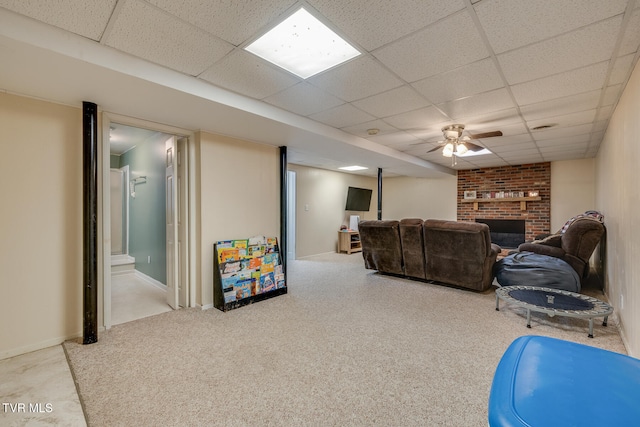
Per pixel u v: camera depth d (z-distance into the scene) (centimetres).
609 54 194
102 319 267
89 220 238
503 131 383
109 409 163
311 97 270
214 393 177
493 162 625
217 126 314
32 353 225
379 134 403
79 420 154
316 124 344
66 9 149
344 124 354
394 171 709
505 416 60
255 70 218
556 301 286
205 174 330
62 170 243
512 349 83
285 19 160
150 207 436
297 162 609
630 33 169
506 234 672
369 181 877
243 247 350
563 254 390
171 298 337
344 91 256
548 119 333
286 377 193
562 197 602
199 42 181
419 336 255
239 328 273
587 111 306
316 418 156
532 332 262
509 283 367
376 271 520
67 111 245
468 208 732
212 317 301
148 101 241
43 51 165
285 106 293
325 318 297
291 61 206
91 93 224
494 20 159
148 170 438
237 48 188
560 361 75
